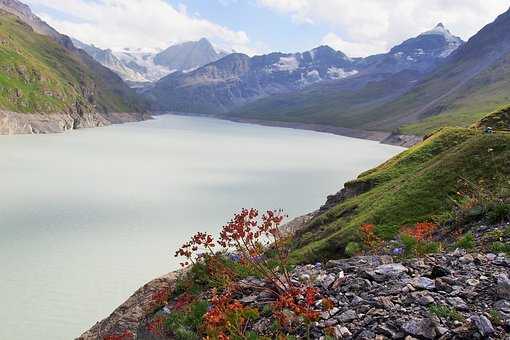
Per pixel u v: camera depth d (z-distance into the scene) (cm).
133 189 11662
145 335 1303
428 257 1180
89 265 6034
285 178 14800
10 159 15625
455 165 3522
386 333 816
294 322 921
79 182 12162
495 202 1895
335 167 18038
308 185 13550
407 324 812
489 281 932
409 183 3697
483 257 1117
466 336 752
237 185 13050
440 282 952
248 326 967
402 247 1466
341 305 954
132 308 3234
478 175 3256
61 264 6009
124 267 6025
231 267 1439
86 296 5062
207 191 11906
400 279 1021
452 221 2052
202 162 17938
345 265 1230
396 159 6181
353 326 864
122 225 8119
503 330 755
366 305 923
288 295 953
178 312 1245
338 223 4075
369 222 3300
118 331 2903
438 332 777
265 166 17538
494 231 1522
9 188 10706
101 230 7719
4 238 6938
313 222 4650
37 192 10488
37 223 7894
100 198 10294
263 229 1223
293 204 10625
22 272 5647
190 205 10069
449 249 1415
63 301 4900
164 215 9012
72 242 6981
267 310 1007
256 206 10188
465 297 883
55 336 4150
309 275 1149
